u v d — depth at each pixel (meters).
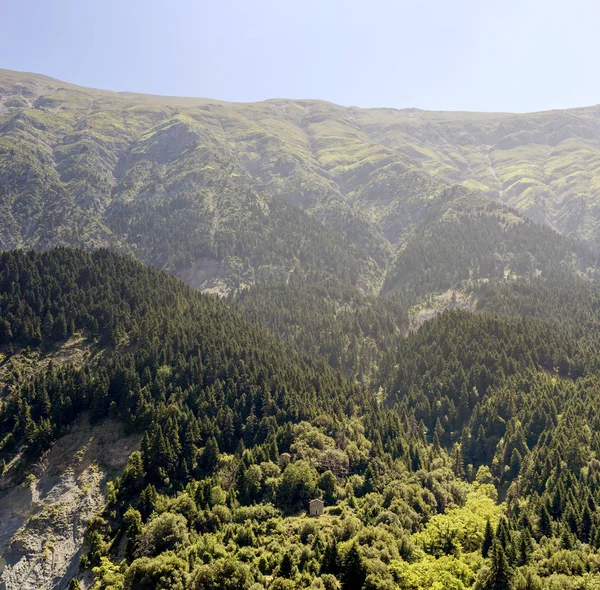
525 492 146.88
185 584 103.06
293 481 135.88
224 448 158.62
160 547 116.94
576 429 160.88
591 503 130.50
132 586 107.06
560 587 97.75
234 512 129.00
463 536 121.81
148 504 131.75
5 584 125.62
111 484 143.38
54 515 139.00
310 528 120.25
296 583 101.00
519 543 115.62
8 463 152.62
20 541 134.12
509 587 100.38
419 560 112.56
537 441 166.62
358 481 143.25
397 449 165.12
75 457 154.62
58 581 123.31
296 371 197.38
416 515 129.62
